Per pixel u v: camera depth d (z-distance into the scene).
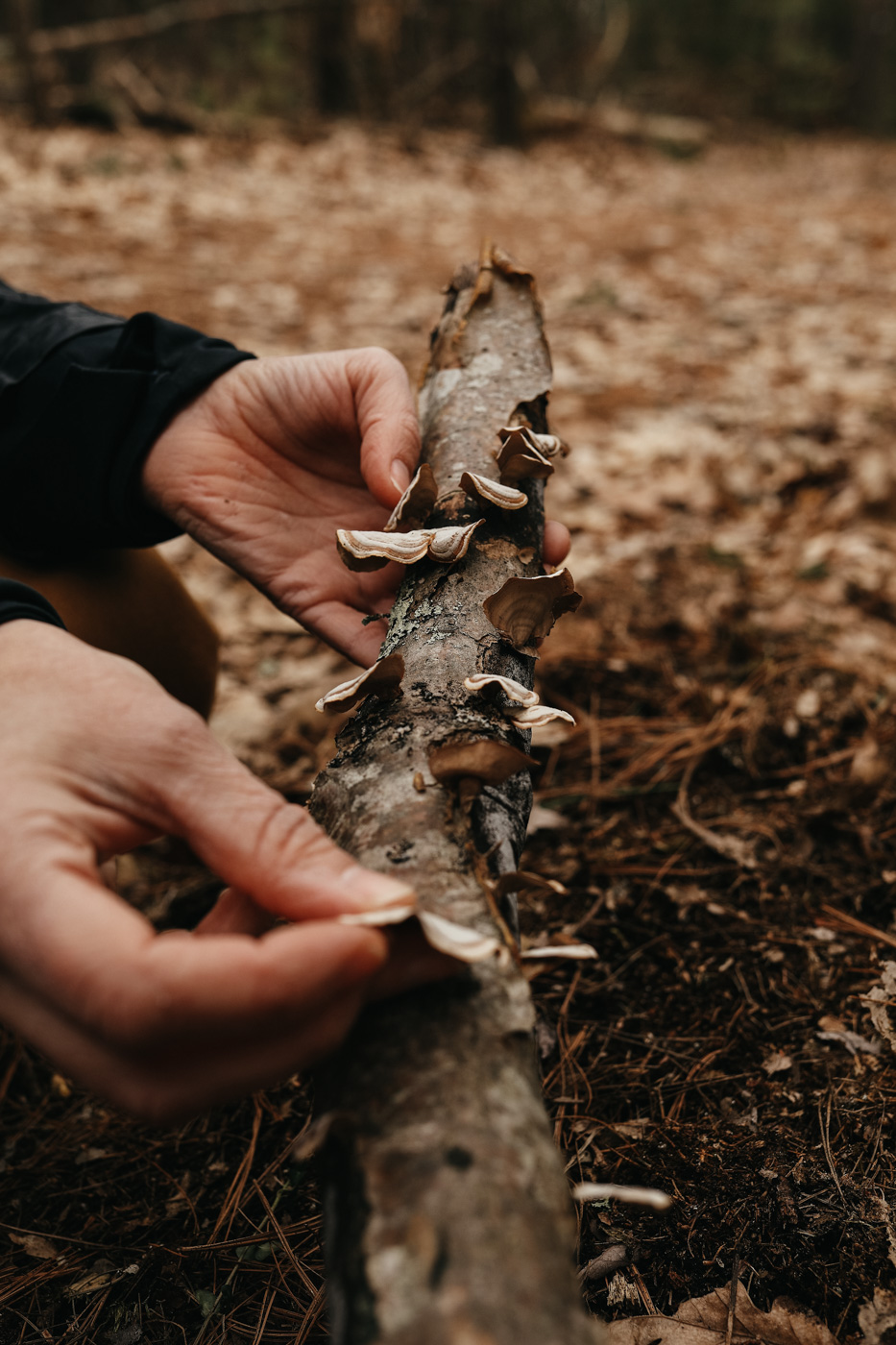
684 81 23.16
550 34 19.55
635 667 2.79
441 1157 0.74
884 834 2.09
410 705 1.15
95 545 1.78
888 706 2.51
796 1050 1.63
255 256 8.08
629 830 2.20
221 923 0.98
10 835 0.83
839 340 5.95
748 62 24.31
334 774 1.10
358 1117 0.78
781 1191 1.38
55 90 12.04
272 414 1.65
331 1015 0.79
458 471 1.54
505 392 1.67
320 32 14.33
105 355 1.69
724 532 3.61
